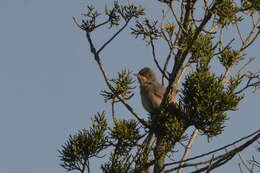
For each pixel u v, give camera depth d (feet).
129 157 48.44
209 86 49.14
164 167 46.39
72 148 49.49
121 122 50.44
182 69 56.08
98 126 50.34
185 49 52.80
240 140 44.01
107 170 48.03
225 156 44.21
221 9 49.52
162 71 55.31
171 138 48.65
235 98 49.08
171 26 56.90
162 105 50.08
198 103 48.47
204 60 56.39
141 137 50.21
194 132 51.65
